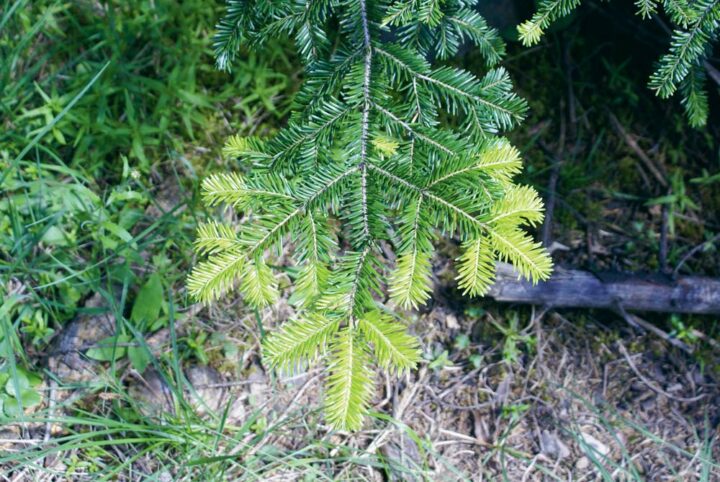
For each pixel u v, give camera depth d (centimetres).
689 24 77
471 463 99
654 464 100
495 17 117
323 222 68
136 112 112
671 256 113
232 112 117
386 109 70
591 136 121
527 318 108
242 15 74
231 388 99
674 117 121
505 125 72
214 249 69
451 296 108
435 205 67
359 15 71
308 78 72
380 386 102
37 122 107
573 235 114
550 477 98
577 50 126
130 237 100
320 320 65
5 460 85
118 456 92
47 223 101
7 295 98
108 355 97
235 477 92
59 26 117
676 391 105
